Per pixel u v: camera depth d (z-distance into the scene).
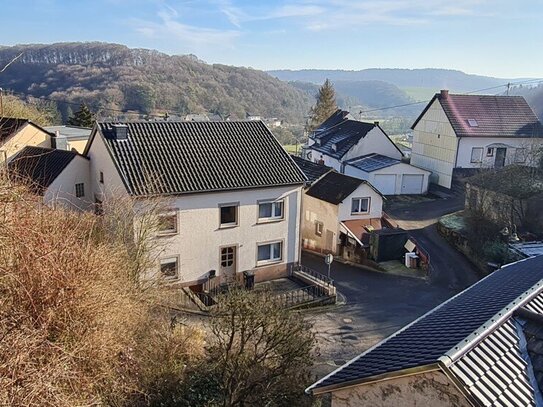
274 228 25.06
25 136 31.95
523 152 39.69
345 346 19.16
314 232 31.64
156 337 14.26
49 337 9.63
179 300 21.89
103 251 13.25
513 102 44.38
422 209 37.81
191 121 25.86
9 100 40.75
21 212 10.12
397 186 41.91
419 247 29.92
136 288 15.93
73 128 43.94
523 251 24.44
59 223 12.46
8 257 9.59
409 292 24.64
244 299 13.91
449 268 27.41
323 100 73.81
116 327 11.66
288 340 13.35
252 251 24.70
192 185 22.20
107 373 10.59
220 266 23.97
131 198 20.16
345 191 29.75
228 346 13.55
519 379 7.06
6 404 7.38
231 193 23.33
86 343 9.99
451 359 6.93
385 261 28.34
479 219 28.86
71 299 10.09
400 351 8.38
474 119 42.28
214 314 14.93
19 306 9.24
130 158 22.38
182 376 13.59
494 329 7.94
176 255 22.52
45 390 8.09
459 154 41.41
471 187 31.28
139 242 19.02
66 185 25.86
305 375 14.03
